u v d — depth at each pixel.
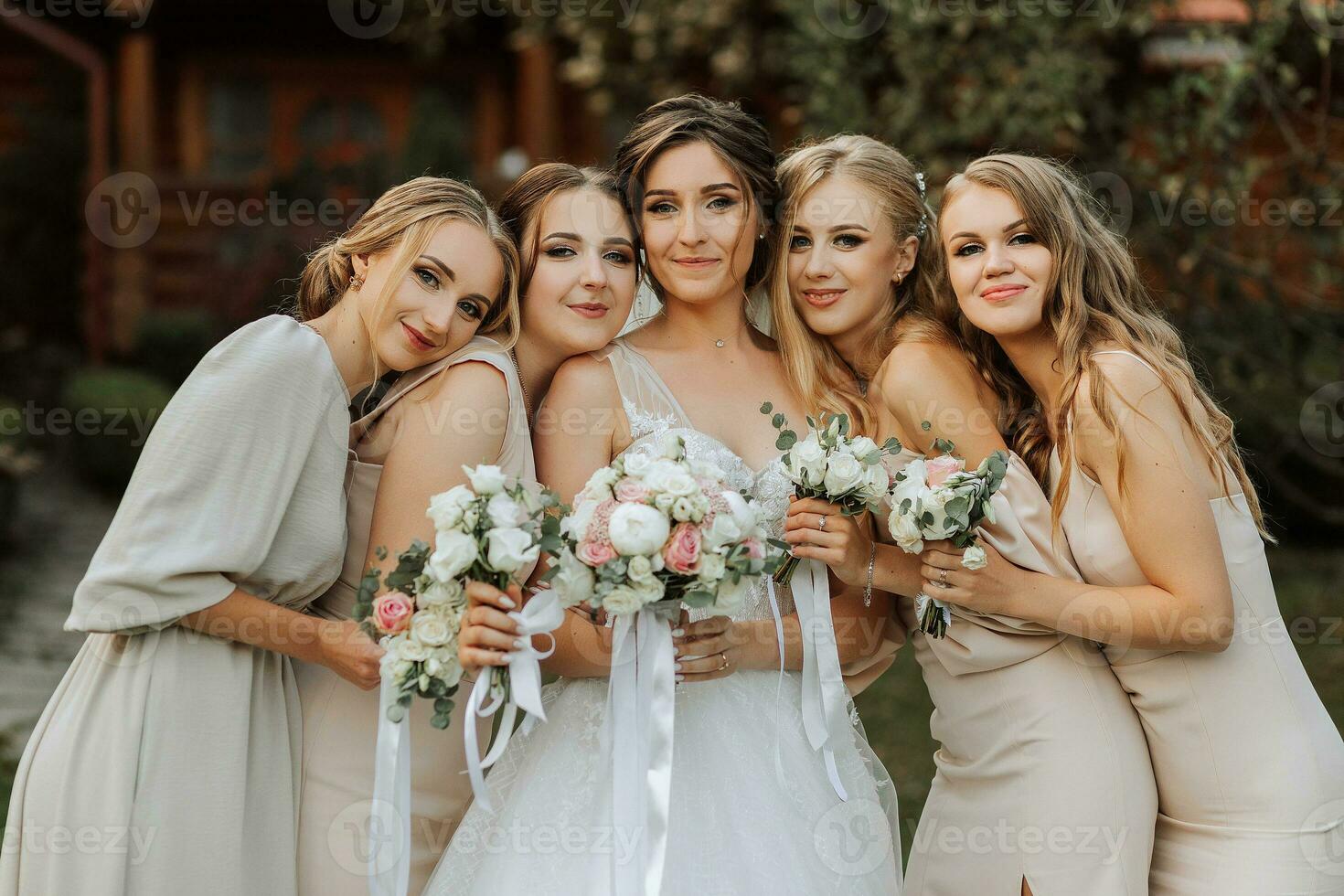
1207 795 2.40
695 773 2.45
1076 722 2.42
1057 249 2.45
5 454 7.55
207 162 12.06
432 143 10.49
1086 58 6.03
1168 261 6.04
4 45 11.30
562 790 2.43
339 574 2.51
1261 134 6.46
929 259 2.77
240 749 2.30
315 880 2.41
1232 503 2.47
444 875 2.43
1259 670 2.40
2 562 7.40
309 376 2.37
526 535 2.17
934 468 2.31
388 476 2.46
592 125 11.39
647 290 2.92
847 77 6.19
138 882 2.22
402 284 2.42
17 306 10.77
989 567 2.37
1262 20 5.39
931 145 5.89
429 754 2.51
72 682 2.38
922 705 5.38
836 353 2.81
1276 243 5.78
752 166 2.61
